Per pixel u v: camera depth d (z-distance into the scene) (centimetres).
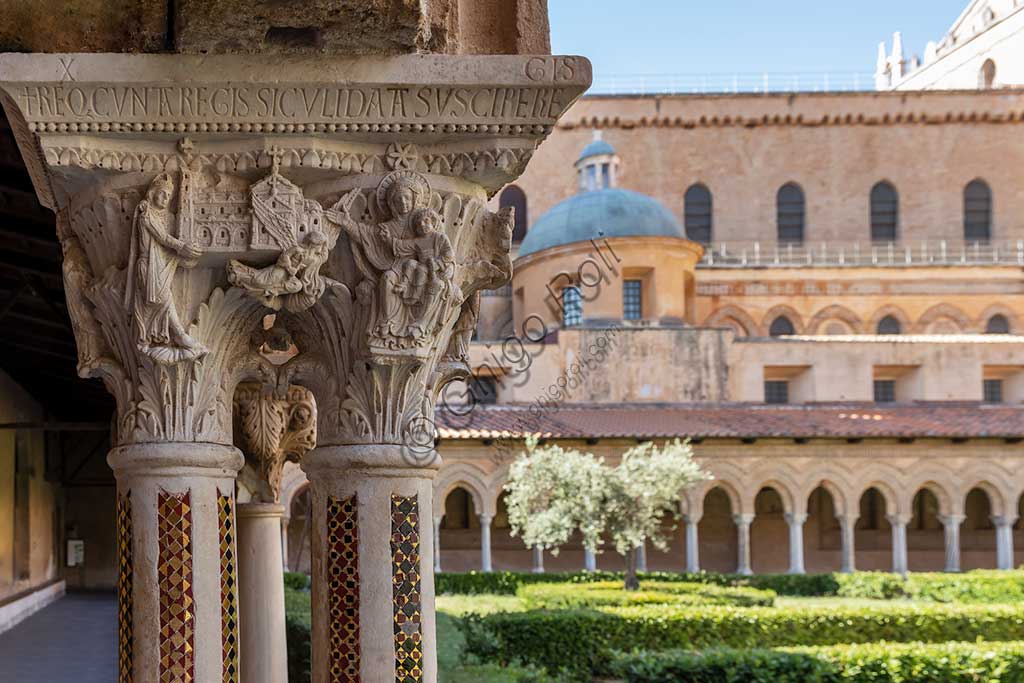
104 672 1102
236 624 394
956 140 4338
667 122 4284
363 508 388
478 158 372
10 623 1519
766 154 4309
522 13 402
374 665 381
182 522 374
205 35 336
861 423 2875
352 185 370
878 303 3916
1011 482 2834
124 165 359
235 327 394
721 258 4169
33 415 1795
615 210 3269
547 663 1310
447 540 3150
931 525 3375
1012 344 3341
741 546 2773
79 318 395
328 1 317
